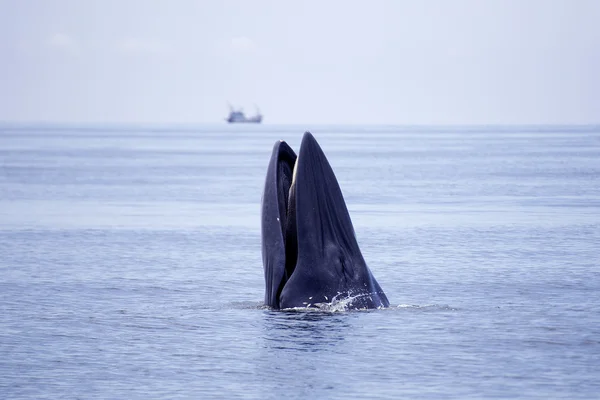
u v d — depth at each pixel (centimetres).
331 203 8762
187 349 7675
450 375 6888
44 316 9088
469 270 11988
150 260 13150
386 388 6606
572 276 11406
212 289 10719
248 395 6488
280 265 8625
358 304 8694
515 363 7194
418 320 8606
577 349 7600
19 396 6525
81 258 13338
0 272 11969
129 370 7112
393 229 16962
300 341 7806
